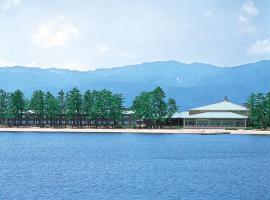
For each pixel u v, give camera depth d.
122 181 103.94
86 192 90.06
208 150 188.50
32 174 115.44
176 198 84.94
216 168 131.25
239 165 139.62
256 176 114.19
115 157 160.62
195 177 111.50
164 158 158.62
